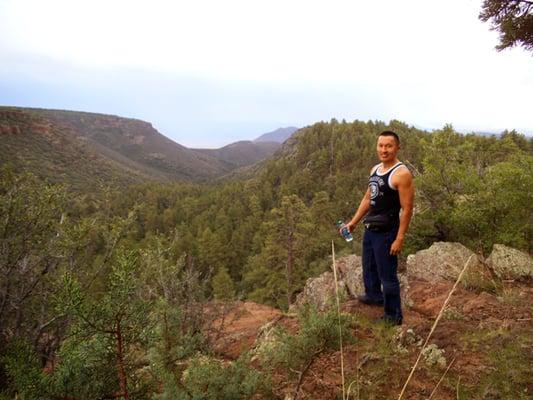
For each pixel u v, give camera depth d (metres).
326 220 50.84
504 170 6.27
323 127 118.31
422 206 7.30
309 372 3.11
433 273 4.97
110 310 2.18
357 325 3.67
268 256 34.34
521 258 4.77
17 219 5.34
